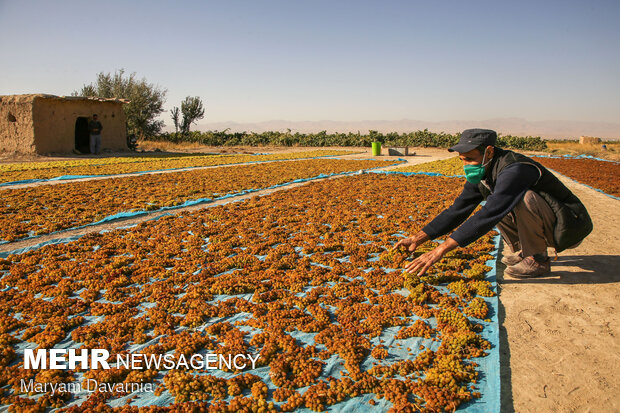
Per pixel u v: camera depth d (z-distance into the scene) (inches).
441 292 189.2
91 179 561.9
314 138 1494.8
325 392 121.3
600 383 127.6
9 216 339.3
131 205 381.4
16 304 180.1
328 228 301.7
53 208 366.9
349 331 155.6
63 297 183.8
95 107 948.6
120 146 1018.7
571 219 183.9
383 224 309.9
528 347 147.4
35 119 823.1
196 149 1230.3
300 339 153.2
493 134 172.2
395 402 118.4
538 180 178.7
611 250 245.8
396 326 161.9
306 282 201.5
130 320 162.4
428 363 136.9
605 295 185.0
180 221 323.9
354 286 196.7
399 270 214.1
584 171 693.3
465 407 117.0
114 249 255.3
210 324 163.9
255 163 803.4
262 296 184.7
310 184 518.0
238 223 319.0
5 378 128.1
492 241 261.7
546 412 116.1
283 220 322.3
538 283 198.8
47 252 247.1
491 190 179.0
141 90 1439.5
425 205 372.2
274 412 114.3
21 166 688.4
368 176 597.6
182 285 201.5
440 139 1369.3
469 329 154.6
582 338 152.1
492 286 192.9
